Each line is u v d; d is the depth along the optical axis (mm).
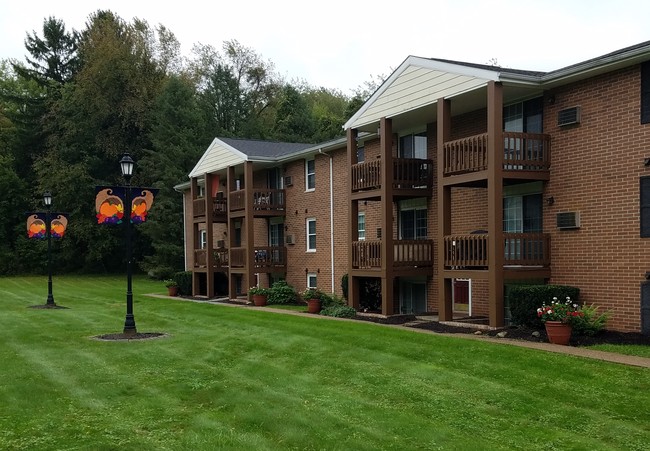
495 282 13562
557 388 8461
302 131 49531
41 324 16641
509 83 13758
